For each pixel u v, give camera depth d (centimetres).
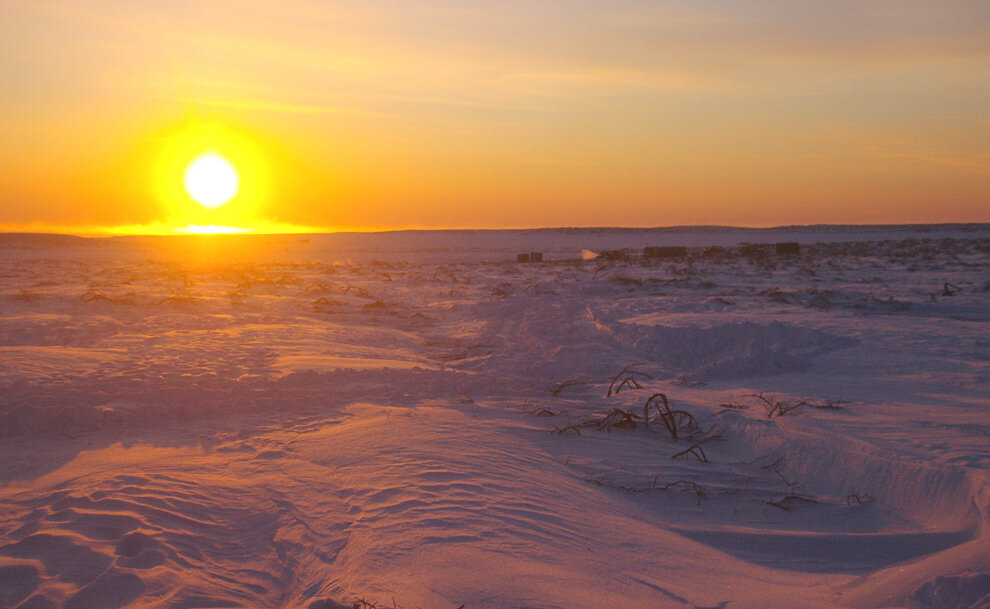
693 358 1442
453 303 2550
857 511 646
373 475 661
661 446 859
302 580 467
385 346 1638
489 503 591
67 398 928
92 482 629
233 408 946
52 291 2523
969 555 464
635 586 459
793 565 547
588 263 5788
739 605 438
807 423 866
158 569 454
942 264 4422
